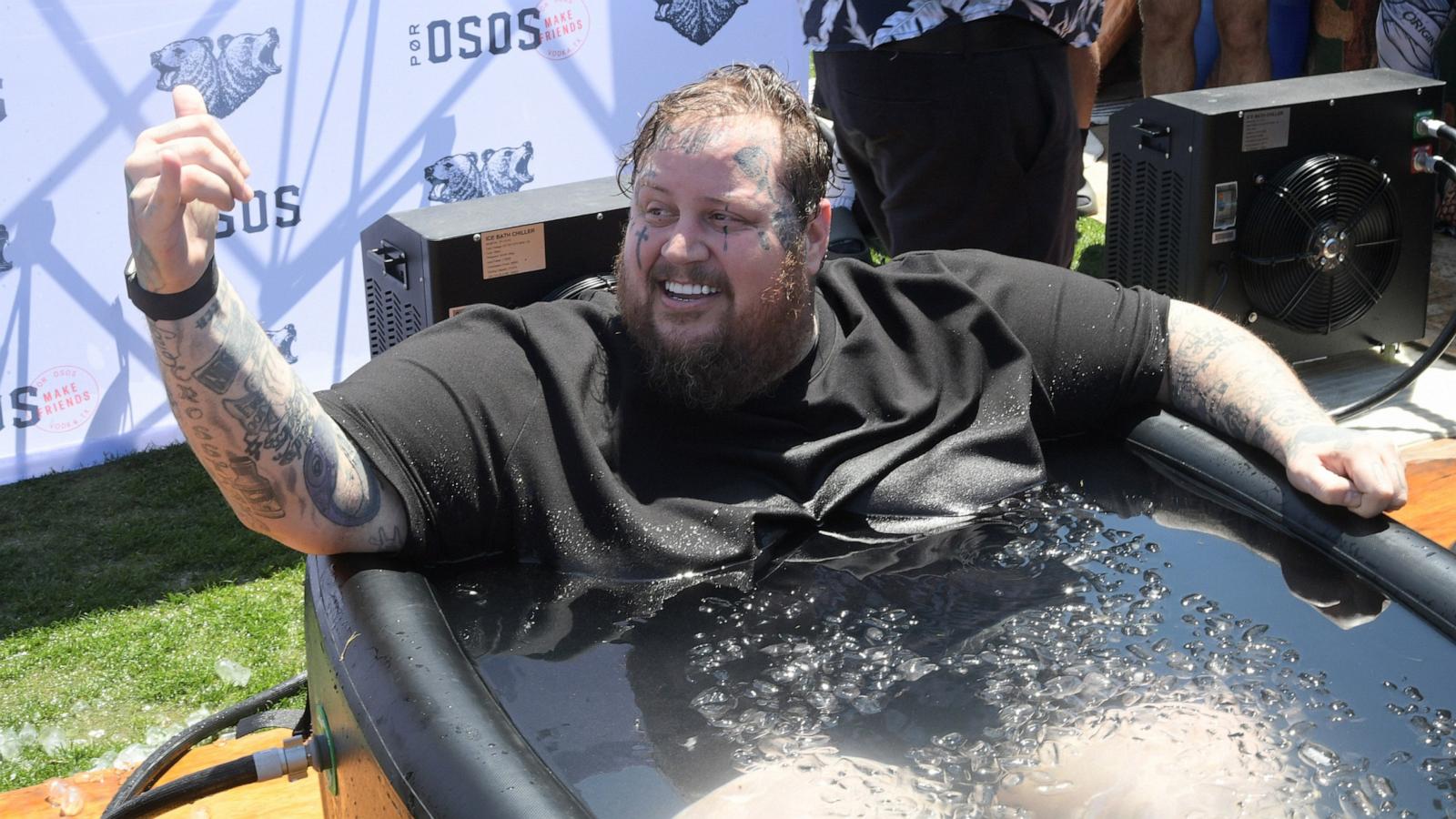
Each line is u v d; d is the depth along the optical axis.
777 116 1.79
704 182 1.71
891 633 1.55
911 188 2.87
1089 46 2.87
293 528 1.51
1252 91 3.50
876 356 1.88
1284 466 1.83
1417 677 1.46
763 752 1.34
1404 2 4.26
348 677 1.40
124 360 3.42
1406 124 3.45
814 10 2.85
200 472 3.43
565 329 1.79
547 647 1.51
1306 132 3.38
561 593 1.63
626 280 1.76
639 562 1.66
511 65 3.69
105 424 3.45
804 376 1.85
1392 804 1.27
